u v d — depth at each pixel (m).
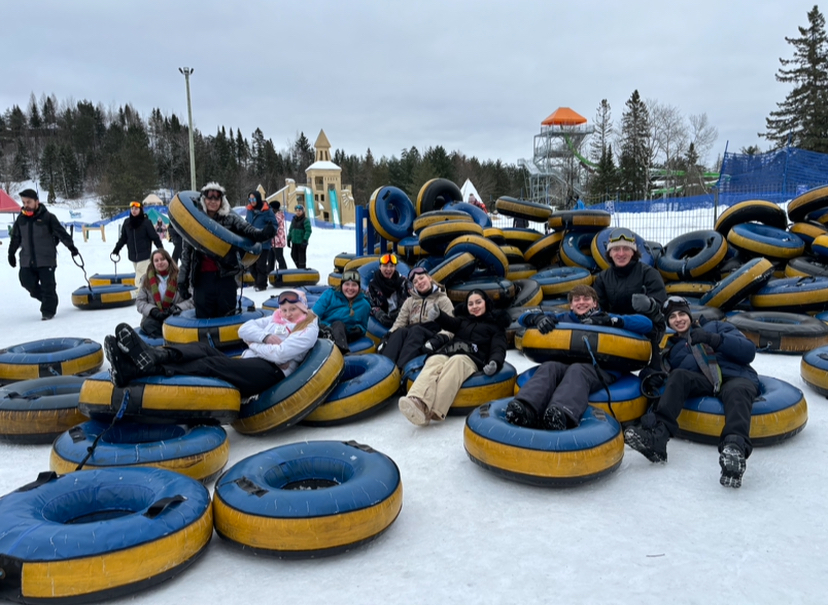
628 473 3.75
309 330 4.47
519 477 3.48
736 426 3.55
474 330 5.01
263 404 4.28
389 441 4.38
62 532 2.52
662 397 3.87
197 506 2.85
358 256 11.52
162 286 6.81
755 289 7.42
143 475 3.05
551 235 9.98
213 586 2.68
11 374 5.45
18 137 91.75
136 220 10.30
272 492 2.93
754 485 3.52
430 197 11.43
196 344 4.20
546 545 2.95
